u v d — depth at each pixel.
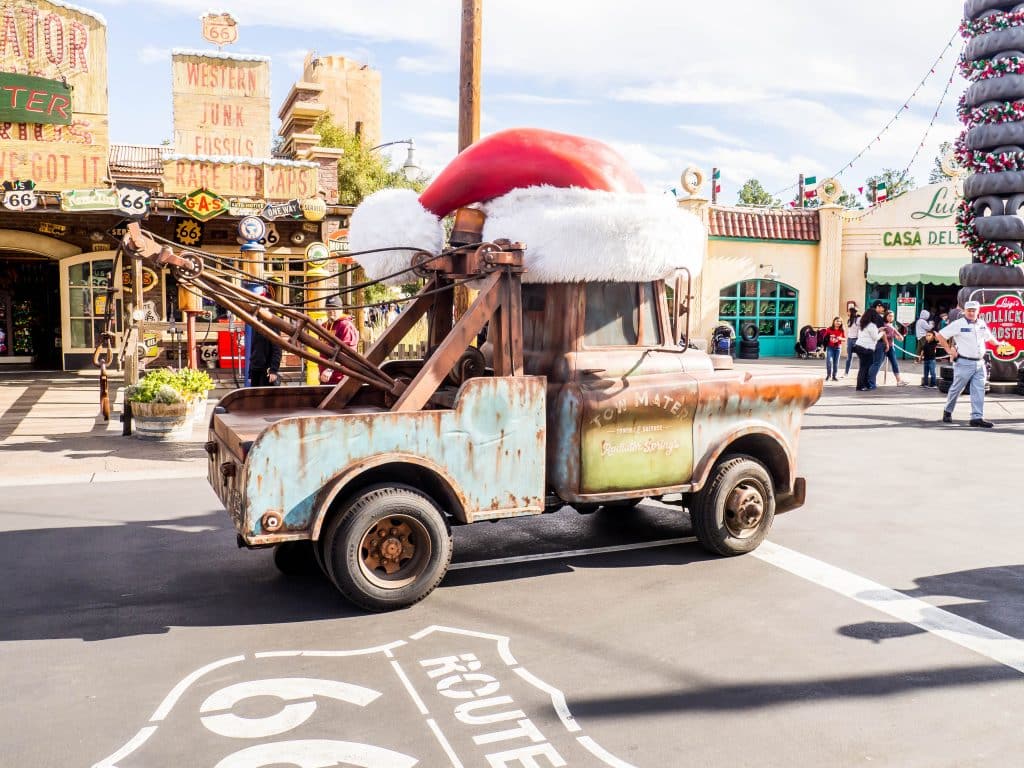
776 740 3.41
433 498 5.13
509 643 4.37
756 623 4.66
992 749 3.35
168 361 17.55
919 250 26.23
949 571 5.58
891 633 4.52
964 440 10.98
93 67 14.23
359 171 32.53
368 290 18.55
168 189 15.47
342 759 3.24
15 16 13.65
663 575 5.50
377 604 4.76
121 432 10.77
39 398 14.07
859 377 17.02
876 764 3.24
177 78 19.14
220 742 3.37
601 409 5.19
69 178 14.23
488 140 5.65
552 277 5.15
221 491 5.21
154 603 4.96
